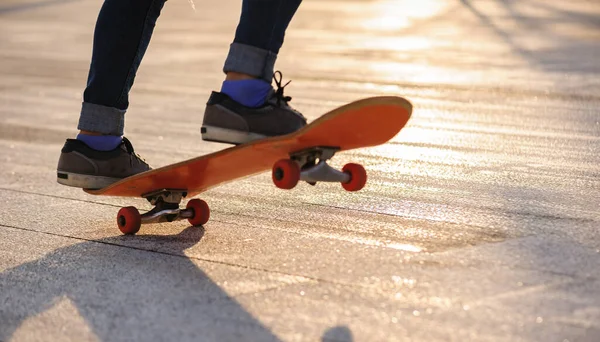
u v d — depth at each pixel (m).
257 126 3.59
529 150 5.84
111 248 3.75
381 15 19.42
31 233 4.09
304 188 4.81
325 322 2.79
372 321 2.79
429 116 7.49
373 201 4.46
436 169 5.25
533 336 2.63
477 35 15.25
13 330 2.88
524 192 4.57
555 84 9.50
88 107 3.86
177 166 3.56
